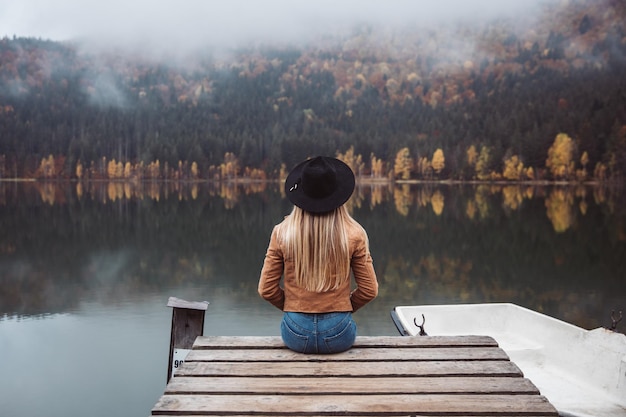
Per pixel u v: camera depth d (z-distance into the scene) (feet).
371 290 8.98
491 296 37.88
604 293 38.65
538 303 35.70
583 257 54.80
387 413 7.22
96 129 355.15
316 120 392.06
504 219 94.38
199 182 336.08
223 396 7.72
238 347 9.64
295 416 7.20
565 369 16.92
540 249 60.34
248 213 115.75
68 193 200.34
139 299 37.01
